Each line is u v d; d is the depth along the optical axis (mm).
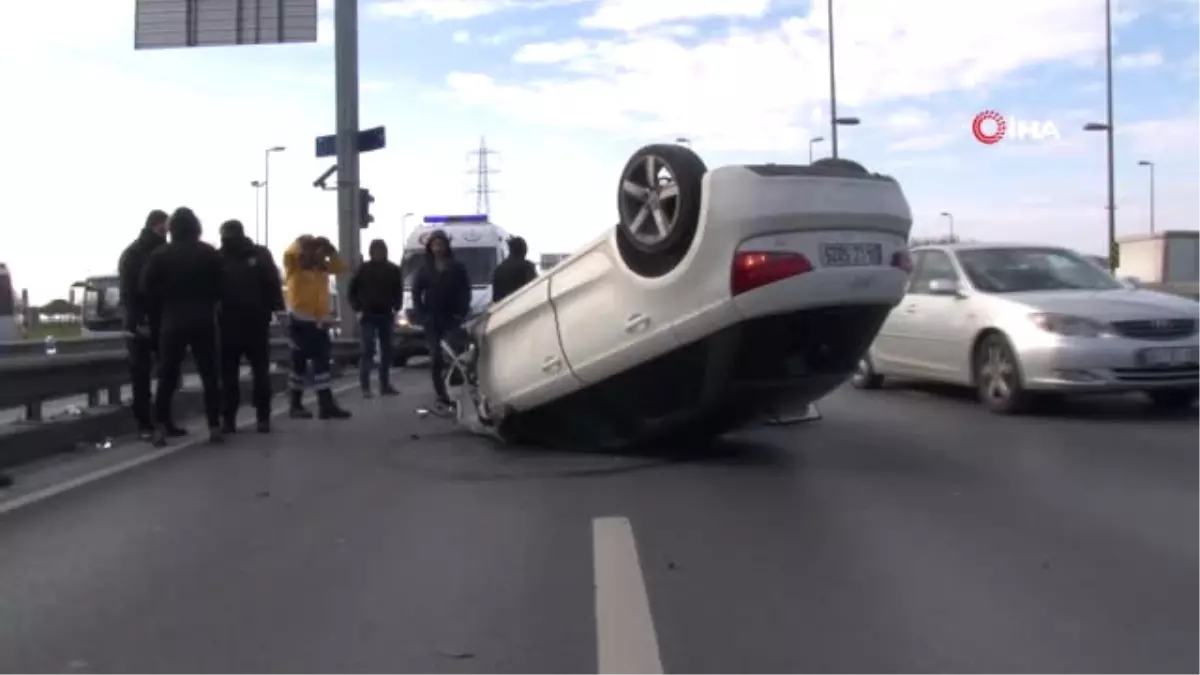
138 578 5996
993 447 9805
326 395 12953
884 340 14133
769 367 8672
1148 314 11227
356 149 20953
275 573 6059
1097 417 11641
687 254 8391
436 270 13289
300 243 12992
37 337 39719
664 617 5211
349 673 4594
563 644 4879
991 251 13211
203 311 10930
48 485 8695
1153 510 7230
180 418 13195
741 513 7305
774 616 5203
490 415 10297
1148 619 5121
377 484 8594
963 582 5699
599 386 9297
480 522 7176
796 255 8211
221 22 20625
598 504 7676
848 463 9125
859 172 8820
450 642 4930
